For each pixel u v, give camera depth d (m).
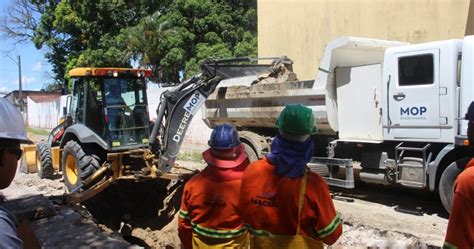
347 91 8.29
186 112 8.99
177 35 27.92
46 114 35.88
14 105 1.83
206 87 9.31
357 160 8.41
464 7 10.75
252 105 9.70
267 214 2.60
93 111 9.05
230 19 29.19
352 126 8.26
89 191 8.53
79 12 30.02
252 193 2.65
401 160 7.54
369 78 7.96
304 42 15.04
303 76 15.16
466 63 6.82
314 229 2.59
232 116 10.41
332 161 8.17
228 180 3.24
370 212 7.39
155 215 9.26
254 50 27.05
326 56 8.29
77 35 31.33
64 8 30.16
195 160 14.41
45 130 32.41
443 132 7.06
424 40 11.66
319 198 2.55
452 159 7.12
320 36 14.47
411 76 7.41
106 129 8.80
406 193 8.84
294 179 2.56
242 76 10.40
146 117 9.31
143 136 9.24
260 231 2.64
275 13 16.02
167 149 8.77
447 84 6.99
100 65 28.78
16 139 1.76
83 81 9.20
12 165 1.80
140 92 9.30
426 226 6.53
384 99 7.76
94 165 8.84
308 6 14.80
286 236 2.58
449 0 11.05
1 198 1.81
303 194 2.54
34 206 6.80
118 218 9.47
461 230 2.43
